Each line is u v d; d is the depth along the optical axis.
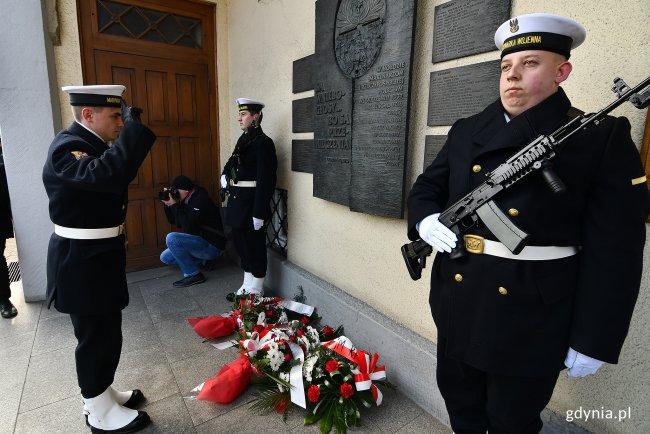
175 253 3.41
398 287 2.12
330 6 2.31
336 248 2.59
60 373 2.15
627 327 0.92
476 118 1.17
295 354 2.02
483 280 1.06
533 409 1.10
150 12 3.57
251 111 2.85
